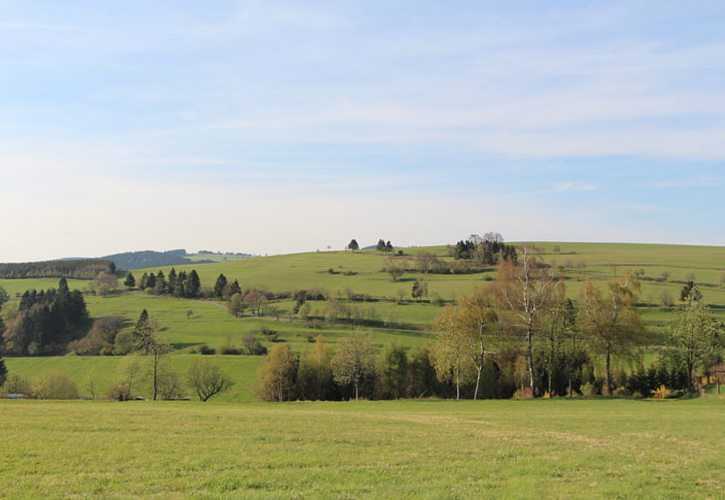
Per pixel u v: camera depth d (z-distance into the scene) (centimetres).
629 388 7738
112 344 12850
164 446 2502
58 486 1858
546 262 19388
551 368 7400
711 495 1867
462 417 3934
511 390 7944
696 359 7338
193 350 11931
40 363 11494
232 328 13662
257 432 2936
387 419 3691
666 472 2159
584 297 7062
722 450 2631
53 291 17188
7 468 2072
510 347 7338
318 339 9281
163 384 9250
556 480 2017
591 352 7300
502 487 1917
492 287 7250
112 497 1747
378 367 8644
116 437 2702
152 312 16212
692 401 5912
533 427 3366
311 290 17538
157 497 1750
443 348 6906
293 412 4178
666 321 11038
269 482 1941
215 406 5147
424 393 8569
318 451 2472
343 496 1786
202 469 2116
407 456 2408
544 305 7025
